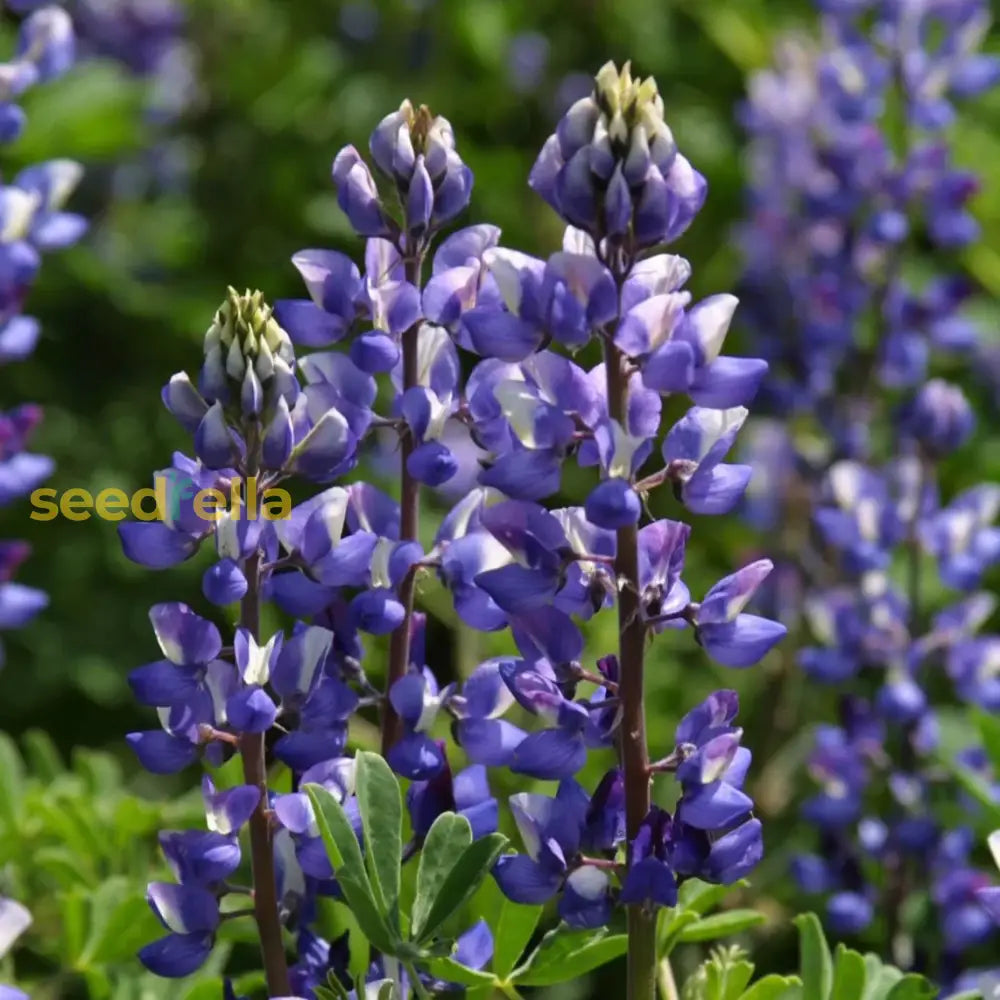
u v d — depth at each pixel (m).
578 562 3.27
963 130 10.43
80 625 9.29
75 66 9.84
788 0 11.41
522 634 3.25
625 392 3.11
